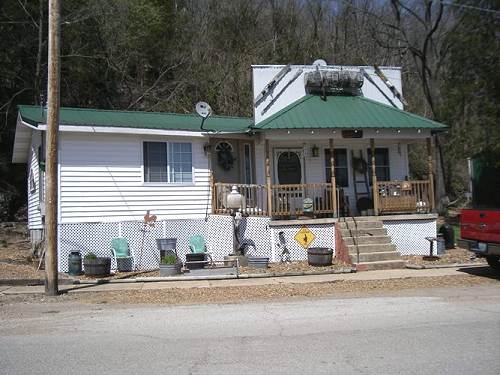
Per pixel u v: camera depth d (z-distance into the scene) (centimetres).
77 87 2736
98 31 2750
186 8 3659
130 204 1581
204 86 3195
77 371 562
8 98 2408
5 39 2322
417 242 1653
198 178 1691
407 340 675
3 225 2159
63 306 978
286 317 839
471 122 2323
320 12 4109
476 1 2259
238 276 1327
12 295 1109
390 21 3862
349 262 1466
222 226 1612
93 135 1540
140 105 3031
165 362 591
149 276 1364
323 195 1727
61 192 1489
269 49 3738
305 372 548
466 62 2303
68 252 1466
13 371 564
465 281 1196
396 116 1711
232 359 600
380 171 1884
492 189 1476
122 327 783
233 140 1798
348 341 675
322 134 1620
